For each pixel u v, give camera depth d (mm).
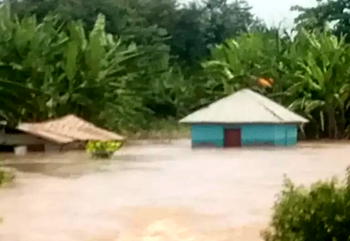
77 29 88688
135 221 30000
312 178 46344
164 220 30312
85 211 32750
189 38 150750
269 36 105500
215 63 104125
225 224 29125
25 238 26438
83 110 87625
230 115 86812
